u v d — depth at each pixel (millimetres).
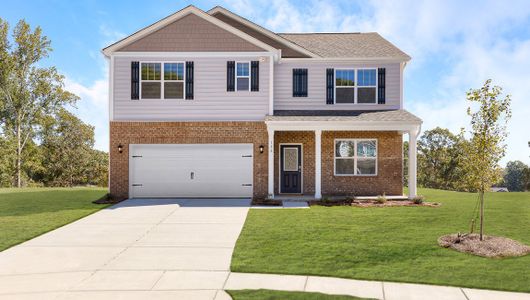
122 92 16359
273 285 6305
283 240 9148
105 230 10445
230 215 12500
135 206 14312
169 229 10555
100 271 7078
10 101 32688
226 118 16500
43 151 40312
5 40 31781
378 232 9906
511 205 14641
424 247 8469
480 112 9172
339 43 19328
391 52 17828
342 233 9805
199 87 16453
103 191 20578
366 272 6922
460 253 8055
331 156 17297
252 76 16500
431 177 50344
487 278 6602
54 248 8672
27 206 14367
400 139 17297
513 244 8492
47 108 34594
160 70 16453
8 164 35344
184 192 16484
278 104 17516
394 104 17453
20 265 7449
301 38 20281
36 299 5707
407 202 15094
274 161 17375
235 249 8461
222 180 16484
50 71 33625
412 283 6414
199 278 6672
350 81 17531
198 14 16469
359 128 15594
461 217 11961
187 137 16422
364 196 16750
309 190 17281
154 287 6223
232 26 17969
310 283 6410
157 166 16500
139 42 16391
